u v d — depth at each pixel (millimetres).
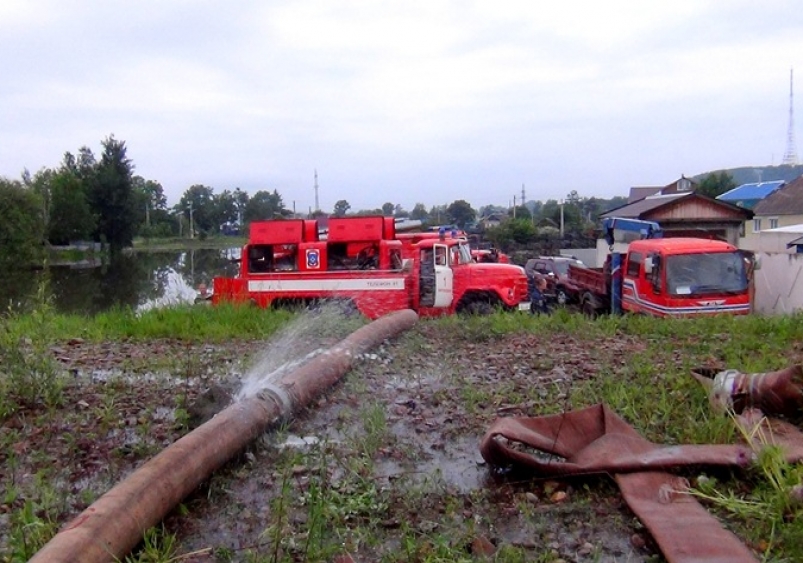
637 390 6738
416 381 7707
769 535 3891
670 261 17016
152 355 9406
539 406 6539
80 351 9805
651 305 17344
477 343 10195
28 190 57812
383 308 17656
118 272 56094
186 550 3969
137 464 5246
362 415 6250
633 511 4148
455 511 4406
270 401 5852
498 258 24781
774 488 4273
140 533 3818
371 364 8492
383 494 4617
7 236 51781
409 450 5504
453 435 5898
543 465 4746
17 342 7555
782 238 28641
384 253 18578
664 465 4602
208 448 4707
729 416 5531
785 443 4859
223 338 10969
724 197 57094
